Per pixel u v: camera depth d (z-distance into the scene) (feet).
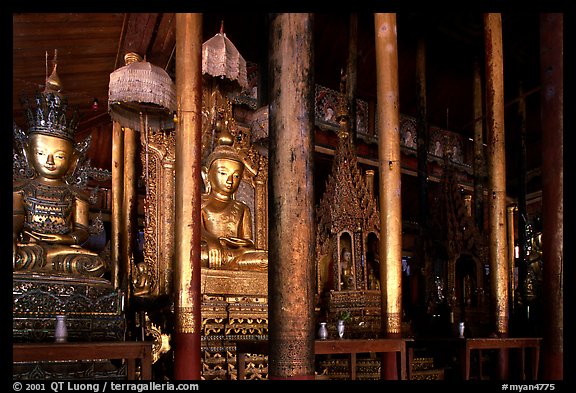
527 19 47.03
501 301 32.01
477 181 50.42
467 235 40.60
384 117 27.48
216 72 29.78
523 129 53.21
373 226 34.06
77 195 27.17
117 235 33.40
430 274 40.16
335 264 33.73
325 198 35.01
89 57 31.17
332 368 30.60
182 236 20.89
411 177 54.60
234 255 33.37
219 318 29.96
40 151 25.96
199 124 21.93
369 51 48.67
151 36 29.45
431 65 53.52
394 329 25.53
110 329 24.34
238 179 36.24
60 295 23.35
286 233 13.99
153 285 31.35
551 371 14.20
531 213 60.54
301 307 13.82
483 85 54.13
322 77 49.29
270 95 14.74
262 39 40.86
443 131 58.75
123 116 29.35
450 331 37.40
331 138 48.19
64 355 17.63
